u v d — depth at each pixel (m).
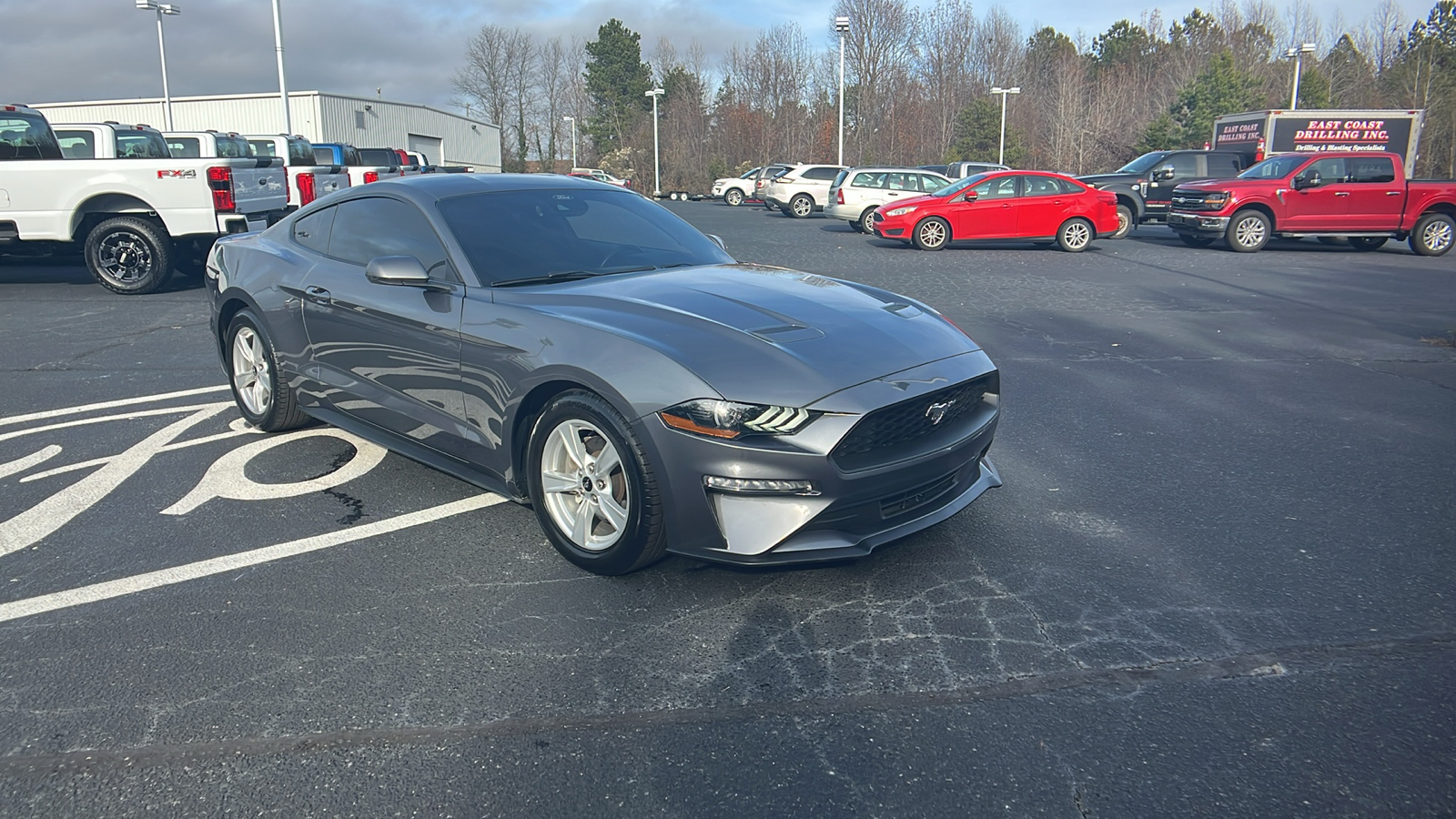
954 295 11.48
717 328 3.38
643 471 3.21
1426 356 7.85
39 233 10.50
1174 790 2.33
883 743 2.52
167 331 8.56
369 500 4.35
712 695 2.75
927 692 2.77
